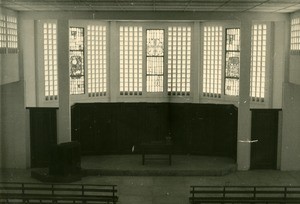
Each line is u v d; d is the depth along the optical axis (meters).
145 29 30.08
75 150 24.34
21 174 25.16
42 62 27.39
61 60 25.69
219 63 29.53
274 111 26.06
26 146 26.17
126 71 30.31
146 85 30.55
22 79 25.75
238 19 25.42
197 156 28.39
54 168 24.09
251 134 26.25
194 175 25.22
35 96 27.34
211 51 29.73
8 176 24.69
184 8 24.00
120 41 30.09
